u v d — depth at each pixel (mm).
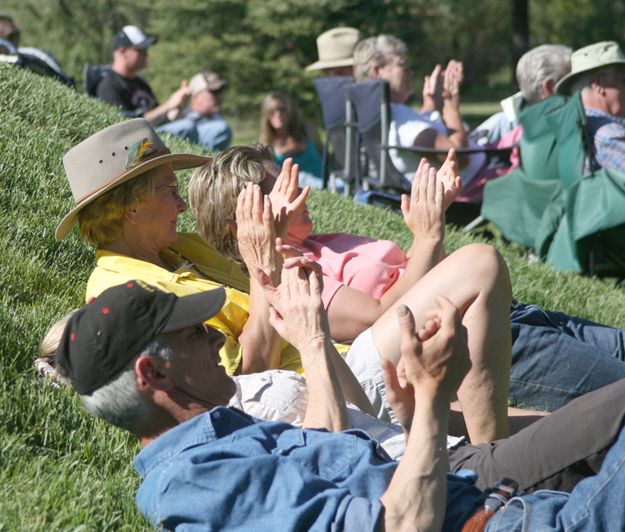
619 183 12883
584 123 12992
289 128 19062
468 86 70500
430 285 6137
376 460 4648
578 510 4426
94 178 6695
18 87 11812
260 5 42125
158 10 43438
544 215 13930
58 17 40938
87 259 8266
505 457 5078
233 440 4453
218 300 4609
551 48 14719
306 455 4543
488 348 5945
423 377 4402
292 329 5184
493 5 69000
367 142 15148
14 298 7281
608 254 13445
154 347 4477
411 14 45938
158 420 4531
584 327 8172
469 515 4551
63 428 5750
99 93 19578
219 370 4703
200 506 4230
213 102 20703
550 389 7559
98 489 5203
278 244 5809
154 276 6570
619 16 64938
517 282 11430
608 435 4883
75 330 4492
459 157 15406
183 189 11070
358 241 7617
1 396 5785
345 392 5801
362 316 6891
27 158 9617
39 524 4723
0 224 8125
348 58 18656
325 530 4207
